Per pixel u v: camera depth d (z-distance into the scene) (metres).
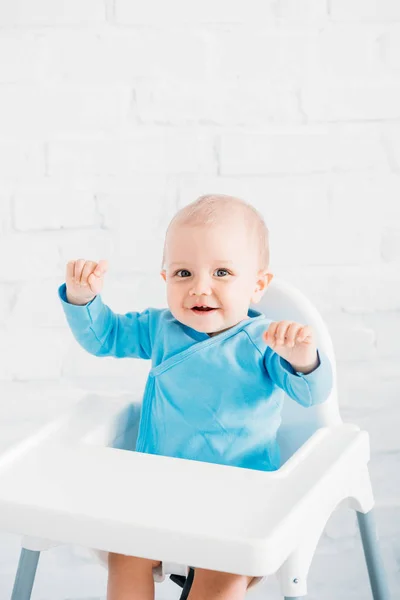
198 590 1.16
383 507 1.78
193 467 1.06
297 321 1.32
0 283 1.67
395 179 1.67
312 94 1.62
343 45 1.61
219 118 1.62
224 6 1.59
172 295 1.25
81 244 1.66
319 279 1.69
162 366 1.28
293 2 1.59
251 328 1.27
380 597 1.32
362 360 1.73
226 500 0.98
